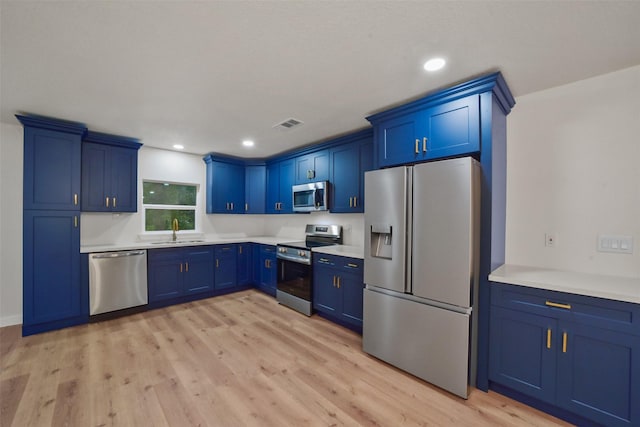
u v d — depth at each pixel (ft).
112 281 10.59
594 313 5.07
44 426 5.22
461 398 6.15
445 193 6.43
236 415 5.57
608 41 5.10
